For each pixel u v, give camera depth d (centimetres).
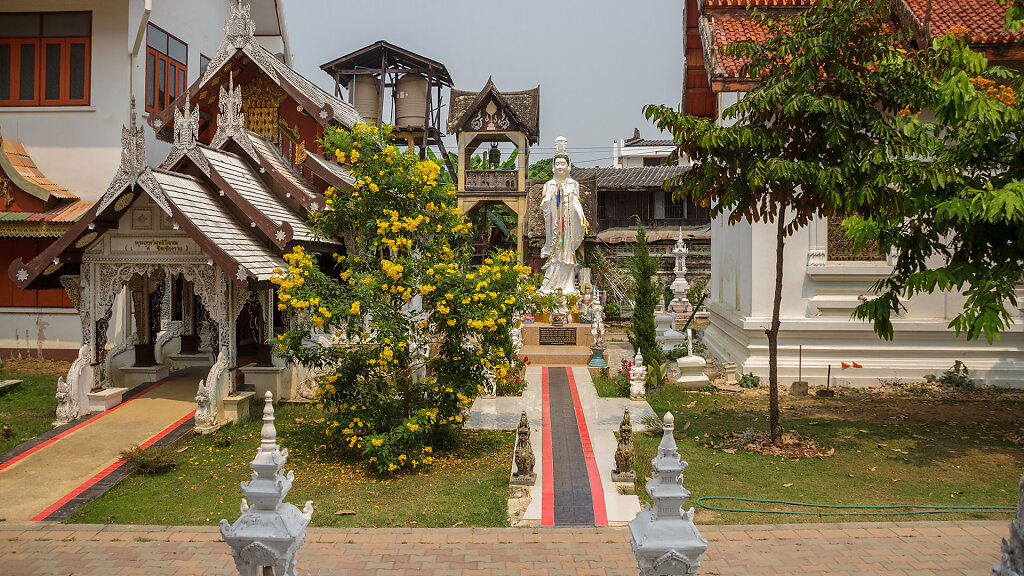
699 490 879
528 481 888
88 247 1184
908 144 928
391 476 938
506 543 727
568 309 2052
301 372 1330
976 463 980
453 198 1127
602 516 799
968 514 805
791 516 800
